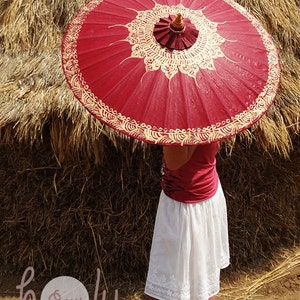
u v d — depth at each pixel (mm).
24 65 3096
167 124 1779
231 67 1914
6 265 3424
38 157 3002
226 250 2564
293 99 3146
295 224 3676
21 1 3328
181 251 2318
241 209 3352
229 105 1847
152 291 2436
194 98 1815
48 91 2889
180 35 1869
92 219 3145
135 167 2994
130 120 1783
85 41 1941
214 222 2404
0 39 3266
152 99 1800
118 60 1864
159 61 1843
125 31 1929
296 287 3428
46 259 3312
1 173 3152
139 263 3309
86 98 1826
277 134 3010
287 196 3477
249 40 2053
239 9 2223
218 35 1991
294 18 3549
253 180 3271
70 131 2793
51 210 3146
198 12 2086
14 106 2850
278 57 2080
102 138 2797
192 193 2279
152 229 3191
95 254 3248
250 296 3340
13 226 3268
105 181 3031
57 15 3273
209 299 2627
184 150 2111
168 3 2096
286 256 3613
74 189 3062
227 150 2984
